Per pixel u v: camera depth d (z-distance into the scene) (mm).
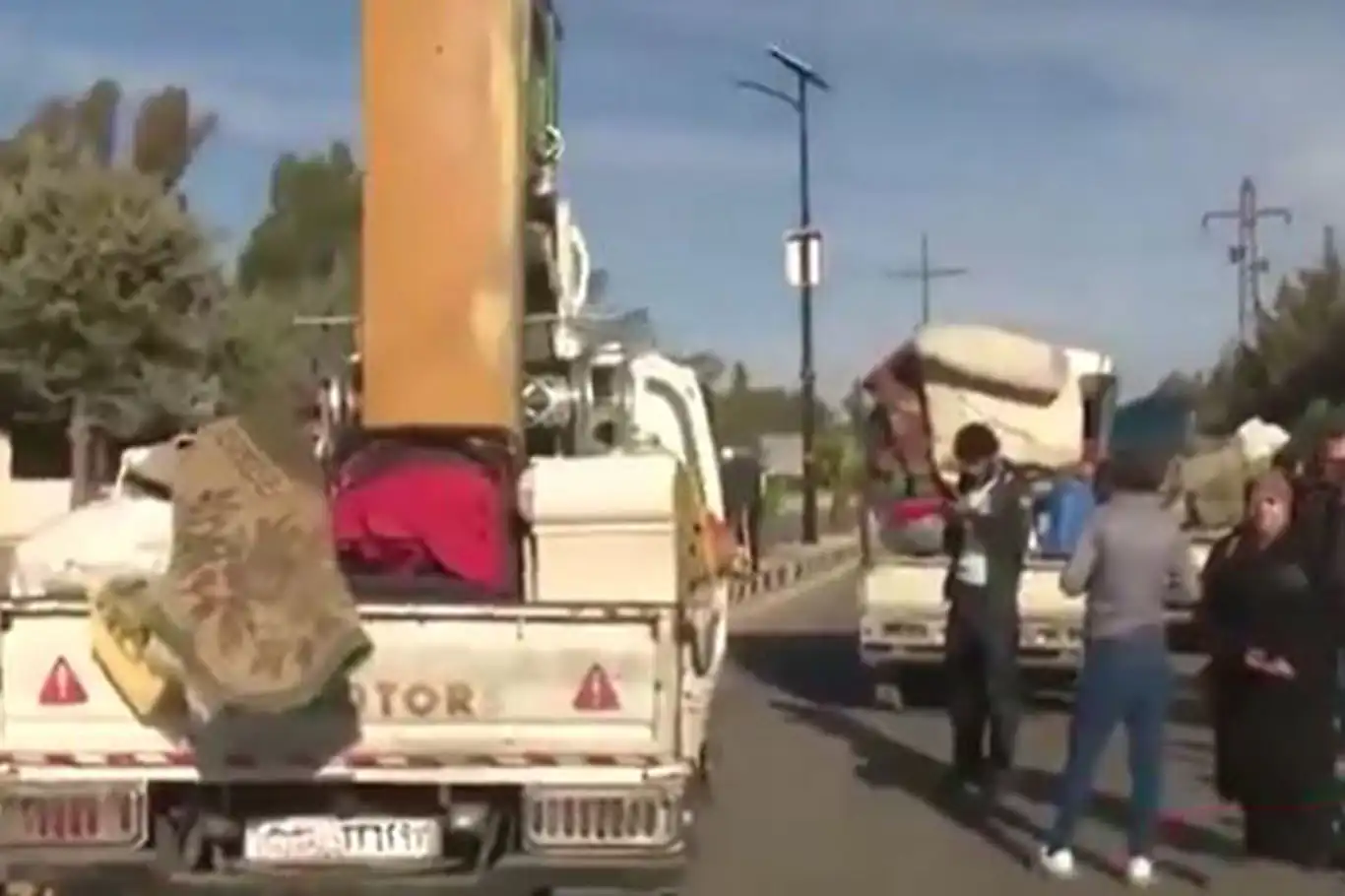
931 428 24672
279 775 9891
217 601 9438
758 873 13438
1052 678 22391
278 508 9555
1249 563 13703
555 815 9922
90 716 9930
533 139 14508
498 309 12406
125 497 13930
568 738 9930
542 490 11180
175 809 10078
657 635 9945
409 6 12445
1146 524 12766
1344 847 13617
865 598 21703
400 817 10086
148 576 10195
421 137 12422
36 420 59312
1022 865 13727
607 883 9898
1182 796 16422
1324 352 88062
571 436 16219
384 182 12430
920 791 16922
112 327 58531
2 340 58219
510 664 9922
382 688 9898
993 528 16078
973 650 16188
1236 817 15375
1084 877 13281
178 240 59375
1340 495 13578
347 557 11523
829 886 13047
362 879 10000
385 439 12320
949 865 13734
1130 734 12977
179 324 59438
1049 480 22109
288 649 9414
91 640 9938
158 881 9953
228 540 9484
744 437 63312
